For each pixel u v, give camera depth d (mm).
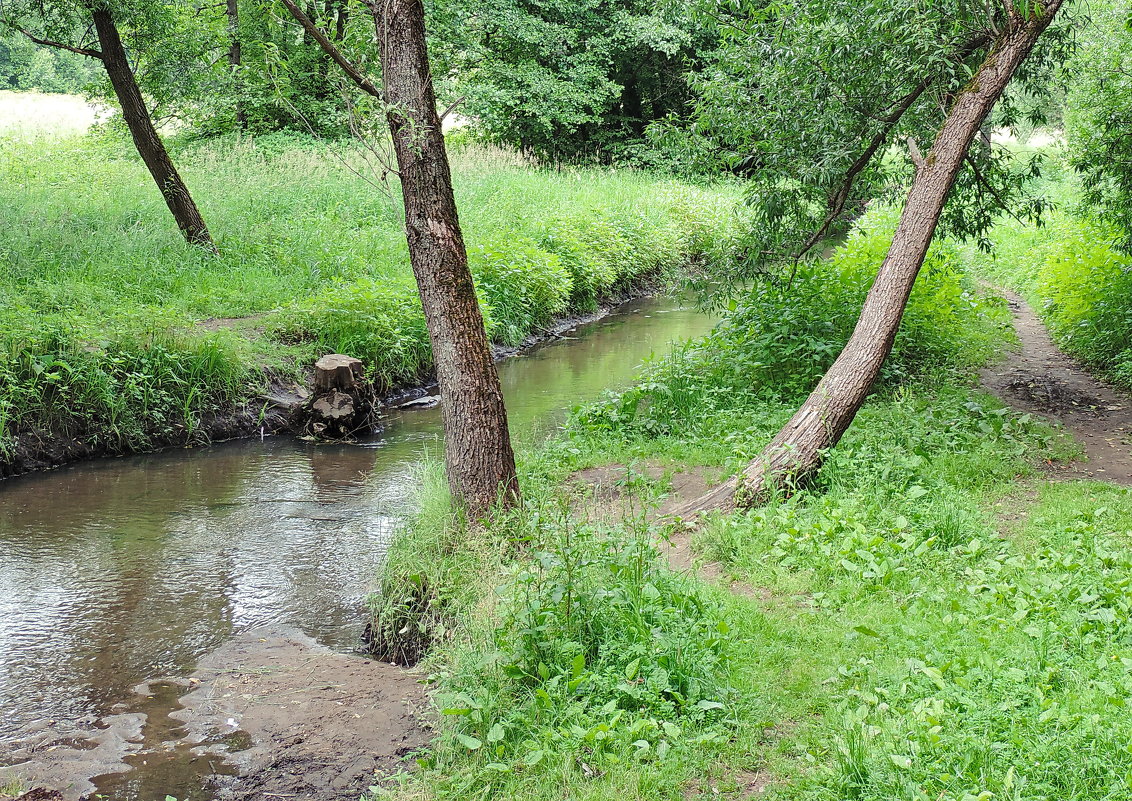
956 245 19891
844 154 10133
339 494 9062
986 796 3398
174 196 14836
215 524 8219
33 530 8008
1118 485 7348
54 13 14508
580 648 4727
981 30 9117
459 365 6594
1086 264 13297
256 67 7789
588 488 7949
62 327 10430
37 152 23344
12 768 4547
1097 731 3770
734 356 10891
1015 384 11203
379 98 6418
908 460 7516
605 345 16359
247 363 11625
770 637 4980
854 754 3729
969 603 5168
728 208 27156
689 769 3945
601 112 35188
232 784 4398
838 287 11328
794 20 10602
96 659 5770
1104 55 13172
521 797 3928
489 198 21141
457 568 6082
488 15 29156
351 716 5004
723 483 7375
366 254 16094
